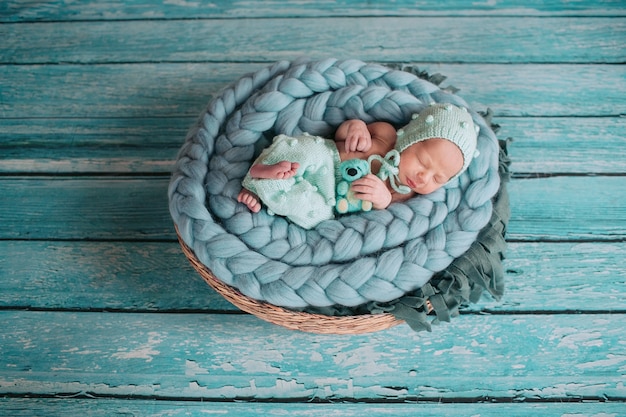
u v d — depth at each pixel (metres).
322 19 1.71
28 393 1.36
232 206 1.20
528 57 1.66
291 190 1.18
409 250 1.16
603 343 1.39
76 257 1.47
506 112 1.60
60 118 1.61
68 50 1.68
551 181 1.53
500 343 1.39
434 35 1.68
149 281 1.44
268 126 1.29
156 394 1.36
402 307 1.15
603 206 1.51
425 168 1.20
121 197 1.52
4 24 1.71
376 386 1.36
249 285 1.13
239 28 1.70
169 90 1.63
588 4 1.73
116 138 1.59
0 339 1.39
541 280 1.44
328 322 1.17
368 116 1.30
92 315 1.41
